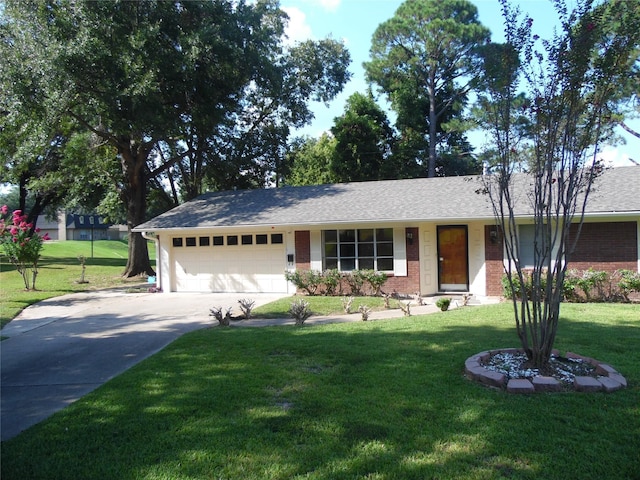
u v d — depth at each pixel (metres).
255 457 3.67
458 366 5.74
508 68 5.23
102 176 23.33
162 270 16.92
